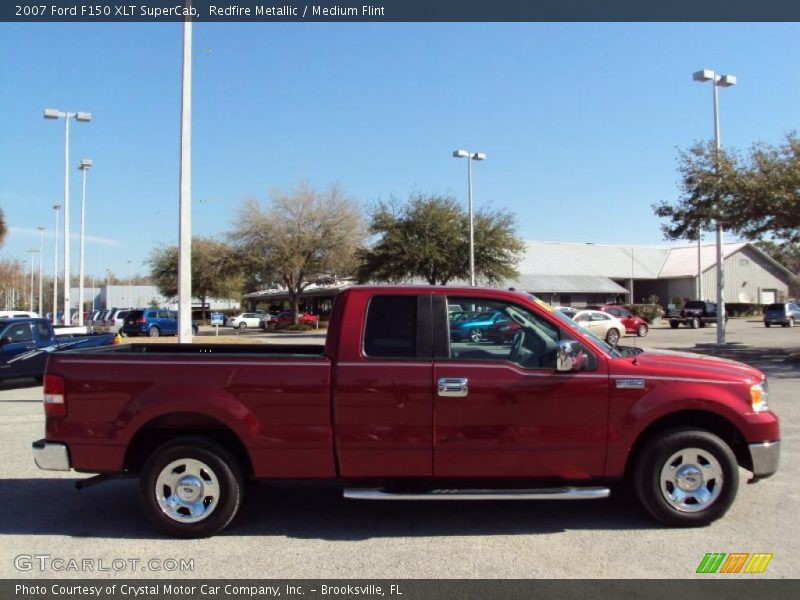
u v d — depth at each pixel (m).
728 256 66.56
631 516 5.75
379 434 5.25
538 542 5.14
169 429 5.63
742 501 6.09
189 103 14.82
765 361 19.50
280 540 5.28
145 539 5.36
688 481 5.37
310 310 73.12
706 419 5.59
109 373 5.37
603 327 30.56
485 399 5.23
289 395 5.27
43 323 15.85
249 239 49.19
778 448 5.40
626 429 5.27
